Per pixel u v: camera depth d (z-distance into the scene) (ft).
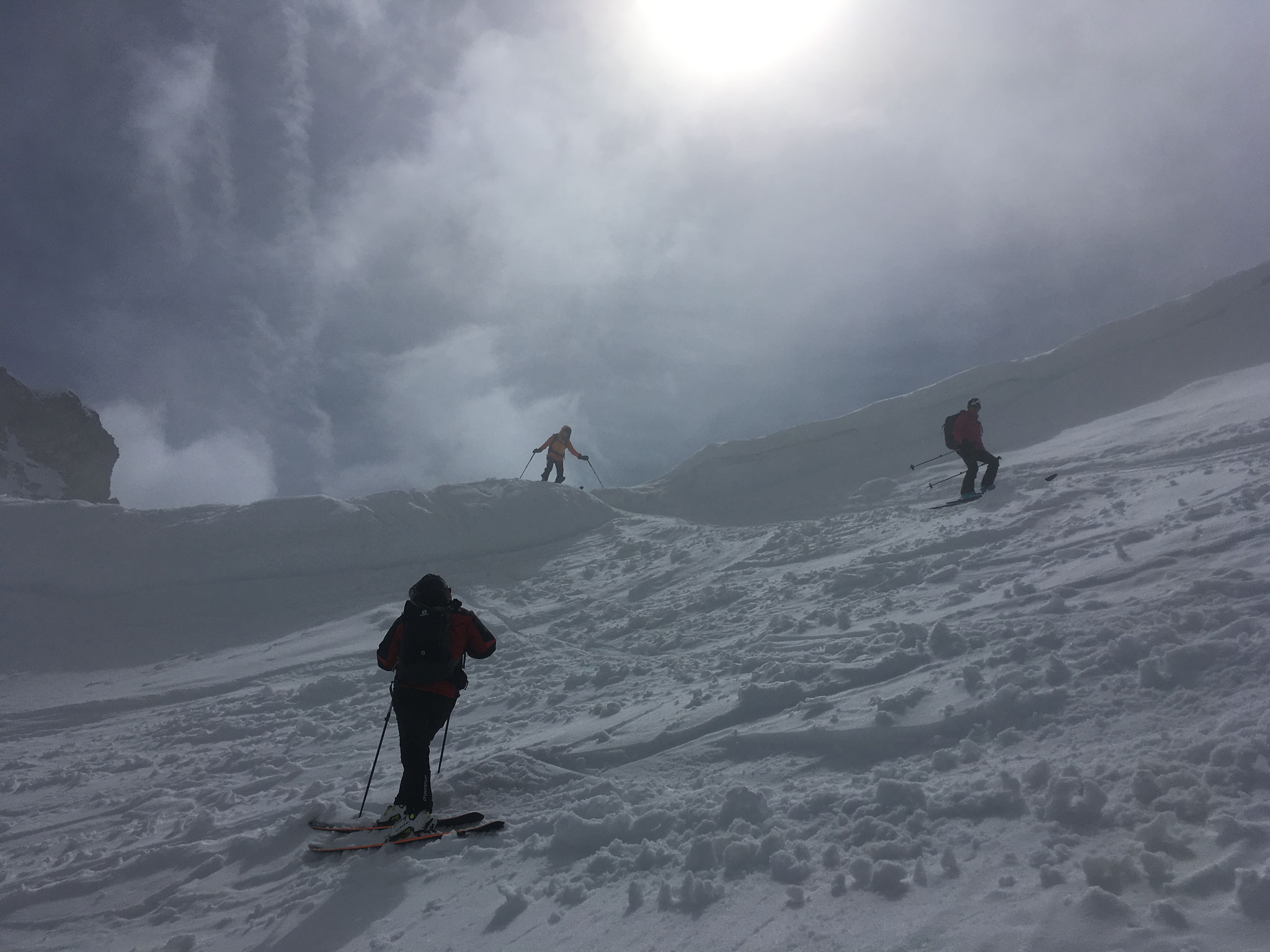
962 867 8.46
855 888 8.59
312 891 12.14
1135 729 10.72
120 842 16.56
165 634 40.42
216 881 13.47
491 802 14.30
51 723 29.94
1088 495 29.81
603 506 56.24
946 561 26.18
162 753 24.52
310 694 29.07
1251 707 10.21
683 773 13.71
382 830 13.60
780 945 7.83
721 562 40.22
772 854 9.70
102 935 12.25
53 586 42.57
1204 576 16.06
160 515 46.93
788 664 17.92
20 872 15.57
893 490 46.11
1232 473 25.12
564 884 10.44
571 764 15.35
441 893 11.11
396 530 49.03
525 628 35.70
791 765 12.83
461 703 24.82
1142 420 42.86
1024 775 10.00
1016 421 51.01
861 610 23.21
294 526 47.42
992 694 12.88
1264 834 7.66
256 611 42.73
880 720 13.16
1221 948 6.31
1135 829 8.34
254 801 18.08
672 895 9.37
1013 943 6.95
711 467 57.16
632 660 26.27
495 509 52.49
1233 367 46.11
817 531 40.63
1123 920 6.93
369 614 40.57
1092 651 13.55
